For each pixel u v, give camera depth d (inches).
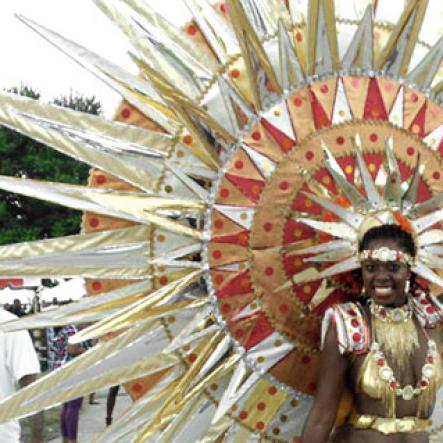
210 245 118.5
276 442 121.9
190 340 115.3
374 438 104.1
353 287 118.0
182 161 120.1
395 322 106.7
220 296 118.1
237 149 119.4
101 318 117.5
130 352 117.3
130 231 119.3
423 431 106.4
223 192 119.0
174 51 121.3
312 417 106.1
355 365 106.0
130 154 119.0
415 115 123.0
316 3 116.4
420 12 119.8
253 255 118.0
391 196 109.7
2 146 1075.3
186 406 120.3
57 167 1084.5
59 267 115.8
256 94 119.3
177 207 118.2
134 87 120.7
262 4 125.0
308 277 116.9
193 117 118.4
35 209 1090.1
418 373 106.2
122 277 118.3
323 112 119.9
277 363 119.5
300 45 123.9
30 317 114.3
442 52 122.7
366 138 120.0
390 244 103.8
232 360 118.5
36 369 151.5
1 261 113.3
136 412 119.2
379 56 122.4
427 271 108.3
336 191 117.6
